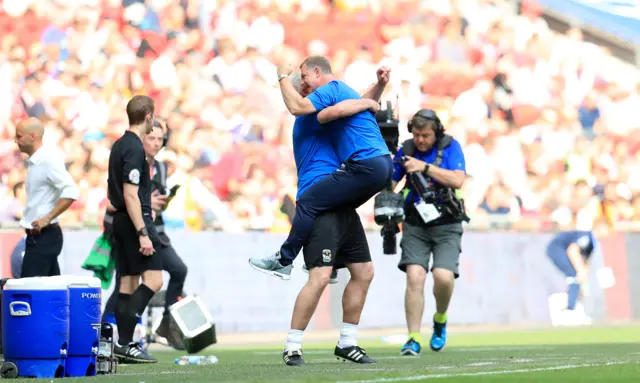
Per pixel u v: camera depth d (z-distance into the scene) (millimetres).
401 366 19266
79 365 16766
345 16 63875
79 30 55219
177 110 54875
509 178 60844
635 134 66438
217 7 58969
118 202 23812
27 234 24016
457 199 28297
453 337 40719
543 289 53500
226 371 18172
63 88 53000
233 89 56750
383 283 49250
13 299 16141
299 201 19781
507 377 15078
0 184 48000
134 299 23844
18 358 16125
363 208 51406
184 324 29078
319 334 45781
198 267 45062
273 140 55438
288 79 19766
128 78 55125
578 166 62219
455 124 62406
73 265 41375
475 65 65125
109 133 52656
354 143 19562
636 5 70312
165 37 57156
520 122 64000
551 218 59656
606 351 27531
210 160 53375
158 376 16438
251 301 46219
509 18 68062
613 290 55125
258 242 46531
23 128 23859
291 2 61906
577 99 66562
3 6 54438
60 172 23828
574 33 68938
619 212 62875
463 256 51531
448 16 66312
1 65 52812
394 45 64000
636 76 68375
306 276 47656
